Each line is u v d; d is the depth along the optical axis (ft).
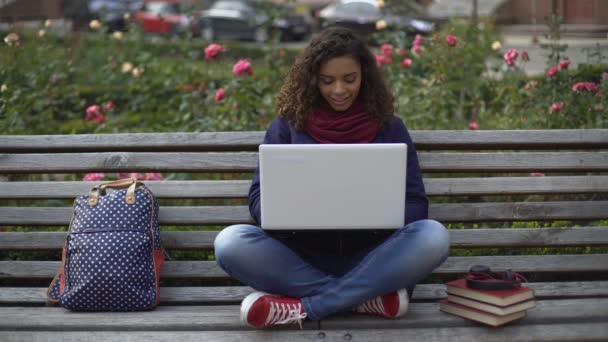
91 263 10.40
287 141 11.04
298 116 10.82
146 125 19.79
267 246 9.86
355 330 9.64
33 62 19.71
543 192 11.60
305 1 60.54
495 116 18.19
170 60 23.34
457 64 18.61
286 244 10.53
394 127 10.98
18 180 15.71
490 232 11.53
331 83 10.65
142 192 11.02
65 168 11.84
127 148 11.94
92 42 27.40
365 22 44.80
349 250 10.64
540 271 11.35
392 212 9.51
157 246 11.01
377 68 10.89
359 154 9.37
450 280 12.21
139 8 50.80
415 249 9.60
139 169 11.84
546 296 10.98
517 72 18.29
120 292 10.37
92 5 46.55
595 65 16.52
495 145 11.78
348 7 45.80
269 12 21.42
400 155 9.37
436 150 12.07
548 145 11.78
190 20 23.38
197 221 11.67
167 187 11.75
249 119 16.49
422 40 18.43
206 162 11.80
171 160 11.83
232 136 11.91
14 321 10.03
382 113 10.82
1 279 12.35
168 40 23.95
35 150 12.05
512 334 9.52
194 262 11.52
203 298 11.23
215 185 11.76
